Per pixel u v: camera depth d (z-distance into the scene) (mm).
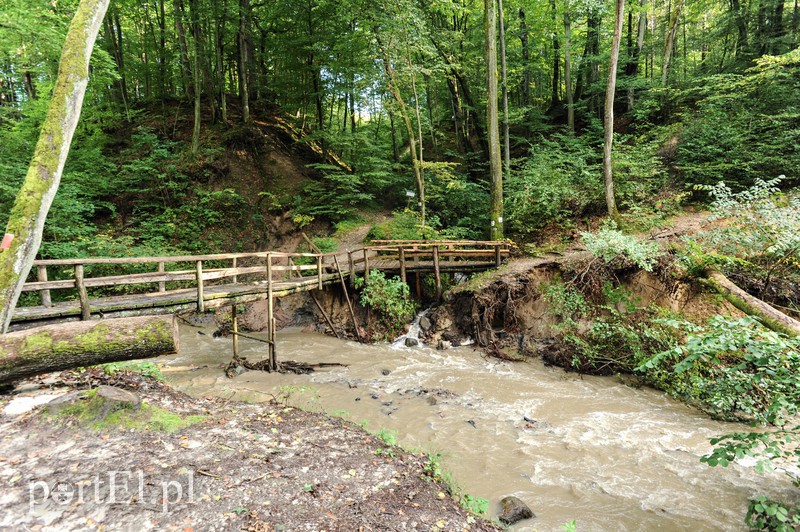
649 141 14398
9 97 18609
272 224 16906
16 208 4828
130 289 12055
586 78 22797
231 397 6625
